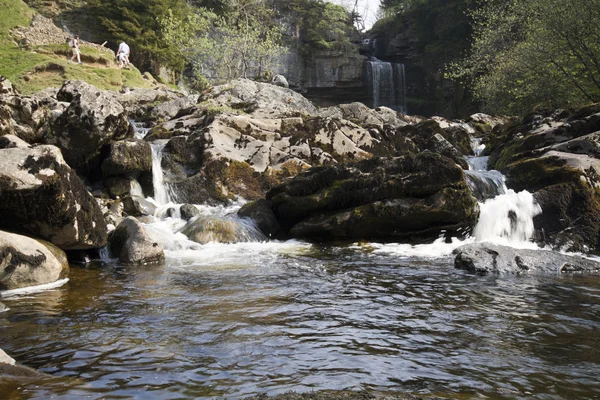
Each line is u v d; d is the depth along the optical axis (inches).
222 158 495.2
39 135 410.6
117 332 173.8
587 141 446.6
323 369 143.6
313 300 218.7
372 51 2178.9
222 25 1337.4
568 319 196.2
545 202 393.1
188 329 177.8
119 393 125.9
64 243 283.9
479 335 176.2
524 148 531.8
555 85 835.4
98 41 1470.2
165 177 486.3
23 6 1312.7
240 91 834.2
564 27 733.9
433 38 1898.4
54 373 138.2
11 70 999.0
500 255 294.2
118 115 433.7
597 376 141.6
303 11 1923.0
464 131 706.8
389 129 622.8
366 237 389.7
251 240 387.2
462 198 368.8
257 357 152.3
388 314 199.8
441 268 293.3
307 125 571.5
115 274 268.7
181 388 129.6
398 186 376.8
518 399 125.6
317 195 395.2
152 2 1469.0
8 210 263.0
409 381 135.7
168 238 347.3
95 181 431.5
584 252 367.9
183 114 690.8
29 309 200.1
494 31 1155.3
